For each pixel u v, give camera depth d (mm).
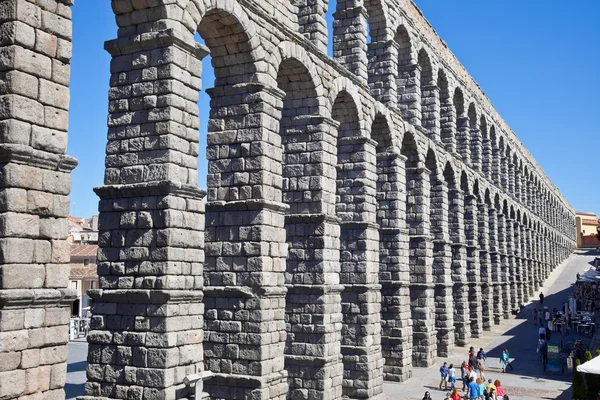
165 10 21594
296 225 31250
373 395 34750
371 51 41281
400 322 40688
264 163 26234
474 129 67312
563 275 121875
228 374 25750
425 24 49719
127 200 21844
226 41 26328
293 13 29734
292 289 30938
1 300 14406
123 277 21578
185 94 22125
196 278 22078
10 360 14531
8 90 14992
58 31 16094
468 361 45500
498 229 77062
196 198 22234
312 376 30172
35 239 15344
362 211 35531
